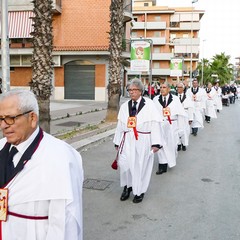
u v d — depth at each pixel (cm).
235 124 1641
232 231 436
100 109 2036
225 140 1156
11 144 210
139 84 516
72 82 2955
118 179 662
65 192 199
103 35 2866
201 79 6475
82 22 2880
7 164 204
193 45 6278
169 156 714
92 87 2927
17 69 2969
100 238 415
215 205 528
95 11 2861
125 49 2856
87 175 688
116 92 1376
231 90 3425
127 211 500
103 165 770
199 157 879
